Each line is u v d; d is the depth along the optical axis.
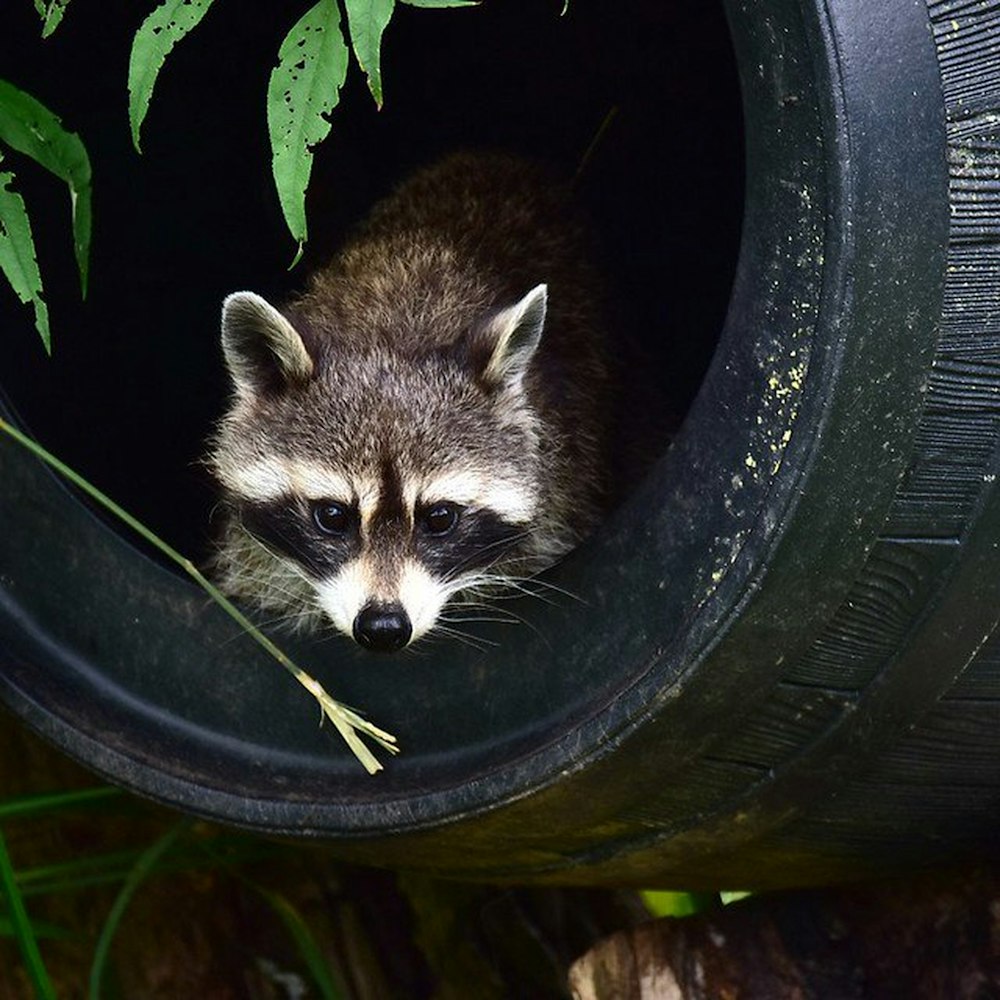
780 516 5.45
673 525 5.76
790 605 5.59
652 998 7.79
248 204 9.09
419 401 7.02
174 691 6.96
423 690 6.44
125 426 8.30
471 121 9.73
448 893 9.16
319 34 6.02
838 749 6.13
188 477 8.44
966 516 5.68
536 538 7.40
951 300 5.45
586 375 8.04
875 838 6.82
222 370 8.76
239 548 7.56
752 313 5.57
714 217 9.54
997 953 7.33
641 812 6.29
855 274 5.30
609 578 5.95
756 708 5.86
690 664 5.64
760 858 6.84
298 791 6.62
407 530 6.89
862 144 5.27
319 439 6.98
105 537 7.06
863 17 5.27
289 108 5.99
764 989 7.64
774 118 5.43
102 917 8.94
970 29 5.39
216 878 9.00
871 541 5.59
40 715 7.02
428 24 9.39
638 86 9.54
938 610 5.82
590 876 6.98
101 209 8.35
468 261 7.98
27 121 6.61
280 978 8.98
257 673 6.79
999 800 6.81
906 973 7.50
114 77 8.28
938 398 5.52
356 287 7.76
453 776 6.29
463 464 6.96
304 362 7.07
